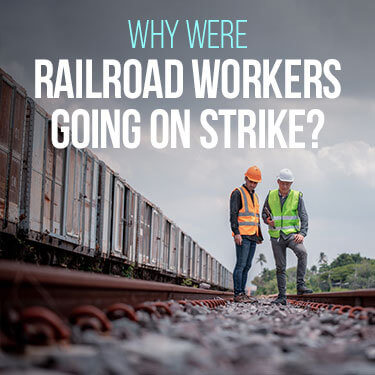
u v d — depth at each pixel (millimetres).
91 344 2941
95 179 13938
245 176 11969
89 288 4203
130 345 3025
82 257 13578
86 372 2273
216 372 2400
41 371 2234
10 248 8984
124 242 16859
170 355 2758
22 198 9258
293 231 10219
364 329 4090
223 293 17062
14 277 2922
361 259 173500
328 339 4043
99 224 14250
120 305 4062
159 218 21844
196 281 31203
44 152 10141
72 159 11812
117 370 2305
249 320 5699
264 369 2455
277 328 4516
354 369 2471
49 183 10484
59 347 2754
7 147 8562
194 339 3373
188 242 28719
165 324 4277
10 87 8648
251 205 11914
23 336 2758
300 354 3051
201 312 6230
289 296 22062
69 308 3787
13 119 8773
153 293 6891
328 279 171125
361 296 7125
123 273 17281
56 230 10898
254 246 12375
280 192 10328
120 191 16188
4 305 2934
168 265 23719
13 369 2240
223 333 3920
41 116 9969
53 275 3318
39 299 3369
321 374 2357
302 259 10172
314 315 6703
